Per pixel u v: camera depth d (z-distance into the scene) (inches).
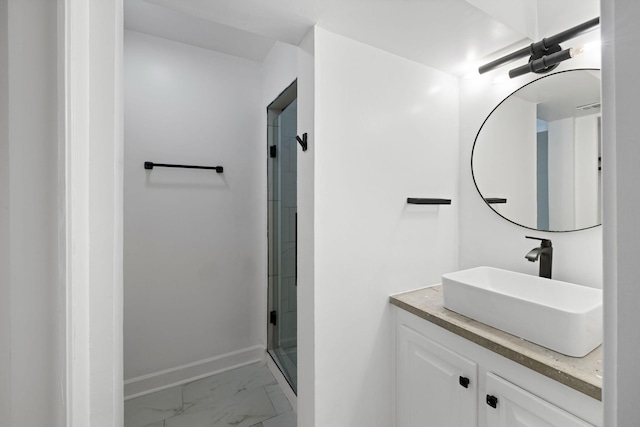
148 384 76.4
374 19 44.6
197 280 83.3
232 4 40.7
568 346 32.7
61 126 14.6
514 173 54.3
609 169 11.0
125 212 74.2
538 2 48.5
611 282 11.0
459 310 45.0
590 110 45.4
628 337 10.6
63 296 14.5
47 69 14.3
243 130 89.0
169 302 79.7
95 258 21.6
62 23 14.7
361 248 51.0
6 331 13.5
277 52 78.7
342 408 49.3
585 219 46.3
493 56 55.6
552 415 31.2
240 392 76.3
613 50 11.0
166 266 79.2
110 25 21.9
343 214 49.1
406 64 56.1
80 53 18.2
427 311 46.7
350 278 49.9
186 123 81.0
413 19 44.6
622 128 10.7
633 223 10.4
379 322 53.2
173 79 79.2
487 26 46.2
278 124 85.2
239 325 89.6
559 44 46.8
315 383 46.6
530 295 48.9
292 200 77.3
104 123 21.8
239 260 89.2
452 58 56.2
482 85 59.6
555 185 49.3
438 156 61.1
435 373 45.5
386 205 53.8
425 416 47.6
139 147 75.4
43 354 14.2
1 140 13.2
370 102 51.7
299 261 51.6
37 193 14.0
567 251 48.7
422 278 58.8
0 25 13.2
